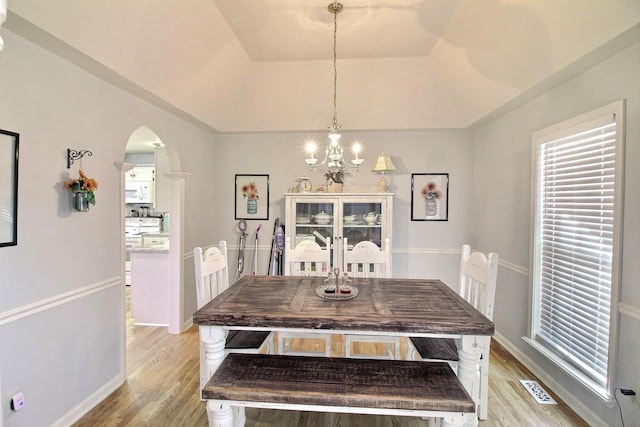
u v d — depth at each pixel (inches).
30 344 71.1
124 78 90.0
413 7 96.7
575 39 74.7
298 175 168.1
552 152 98.3
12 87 66.5
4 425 65.9
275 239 164.1
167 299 144.9
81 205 81.2
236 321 68.8
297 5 95.7
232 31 108.9
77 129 82.7
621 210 73.2
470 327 65.2
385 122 152.0
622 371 72.9
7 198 65.8
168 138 126.6
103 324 92.0
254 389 61.5
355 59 129.0
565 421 82.6
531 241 106.6
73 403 82.0
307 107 148.4
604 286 78.6
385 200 152.3
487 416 84.0
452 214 161.9
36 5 61.1
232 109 150.6
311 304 76.4
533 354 105.6
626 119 72.1
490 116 130.0
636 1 60.3
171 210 135.9
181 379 101.9
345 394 60.0
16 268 68.0
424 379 65.2
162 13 83.7
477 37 99.9
